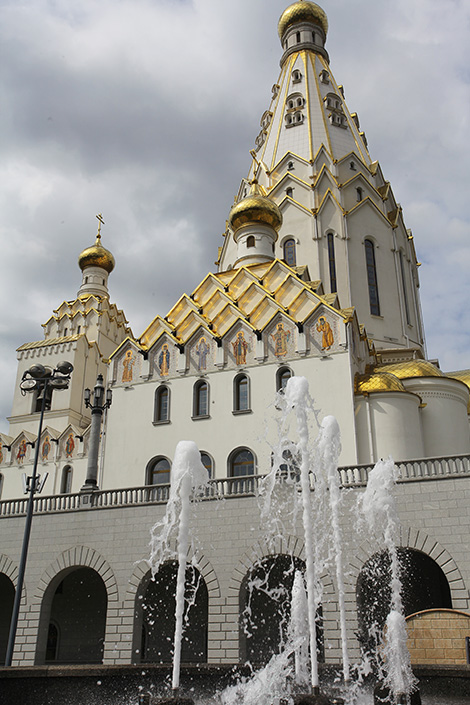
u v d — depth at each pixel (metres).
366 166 64.50
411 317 61.16
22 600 32.94
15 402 61.88
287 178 62.25
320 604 28.09
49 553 33.38
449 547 26.64
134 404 43.47
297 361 40.31
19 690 18.03
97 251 74.44
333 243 58.97
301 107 67.56
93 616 37.06
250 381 40.97
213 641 28.92
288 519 29.73
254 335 42.03
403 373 44.44
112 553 32.12
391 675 17.77
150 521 32.00
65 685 18.59
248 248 54.56
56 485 53.81
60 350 62.88
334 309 40.41
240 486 31.56
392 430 38.09
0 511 35.97
